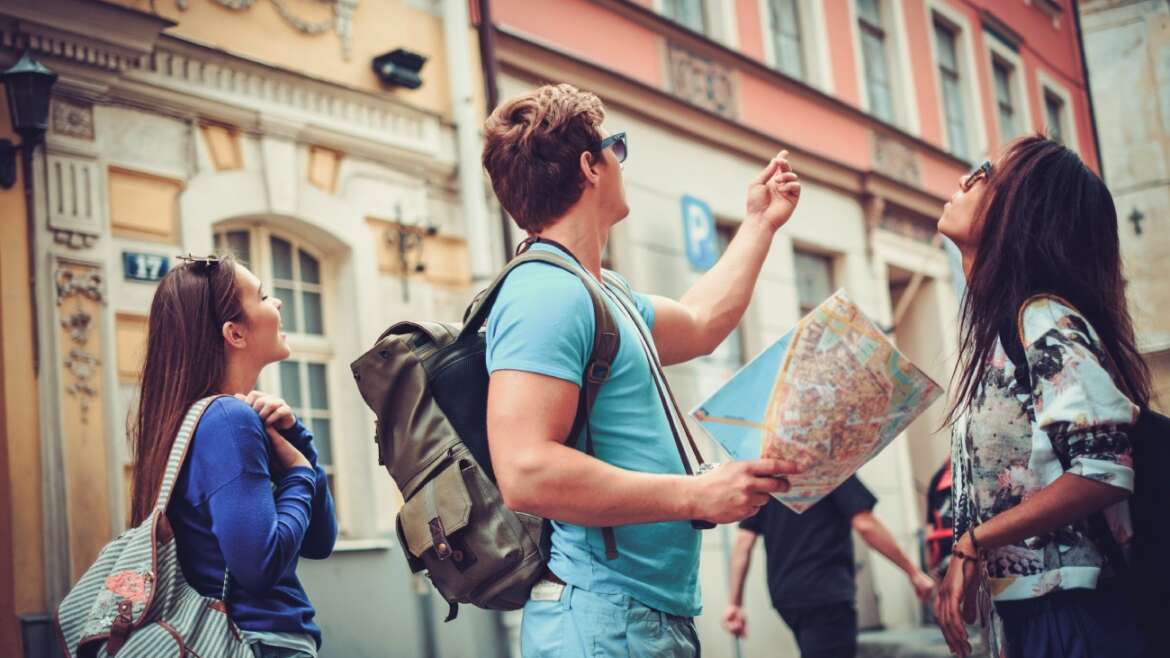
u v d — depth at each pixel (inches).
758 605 433.1
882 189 567.2
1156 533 90.8
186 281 114.4
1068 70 792.9
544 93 98.2
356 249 319.0
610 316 90.4
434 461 94.5
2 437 242.2
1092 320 97.0
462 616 323.0
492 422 86.0
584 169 96.1
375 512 313.1
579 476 83.0
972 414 98.1
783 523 222.2
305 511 110.3
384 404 97.1
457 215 350.0
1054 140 102.0
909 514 550.9
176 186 279.4
